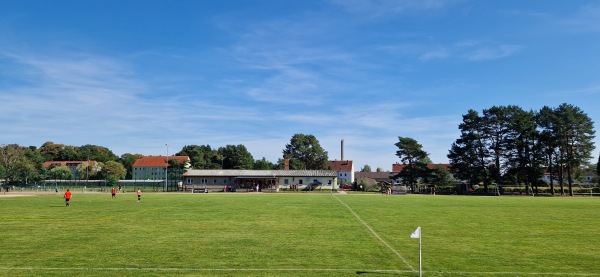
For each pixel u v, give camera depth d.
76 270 14.60
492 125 97.31
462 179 100.44
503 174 96.44
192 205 45.44
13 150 123.12
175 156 184.25
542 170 91.62
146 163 179.62
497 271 14.73
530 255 17.36
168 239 21.02
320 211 37.41
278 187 109.94
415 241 20.62
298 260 16.28
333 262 15.97
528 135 92.88
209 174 111.25
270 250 18.22
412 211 37.91
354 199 60.56
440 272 14.52
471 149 97.75
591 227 26.05
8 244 19.50
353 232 23.62
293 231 23.98
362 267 15.23
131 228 25.12
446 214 34.84
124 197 65.75
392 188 92.75
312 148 177.88
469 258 16.75
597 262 16.14
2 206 43.44
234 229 24.73
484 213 35.97
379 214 34.62
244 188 106.19
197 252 17.72
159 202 51.25
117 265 15.35
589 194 89.75
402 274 14.30
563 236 22.36
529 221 29.41
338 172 177.38
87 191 96.50
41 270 14.58
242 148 166.88
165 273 14.25
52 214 34.03
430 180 111.38
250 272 14.44
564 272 14.68
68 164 189.38
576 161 86.75
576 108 88.38
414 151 110.50
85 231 23.84
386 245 19.48
